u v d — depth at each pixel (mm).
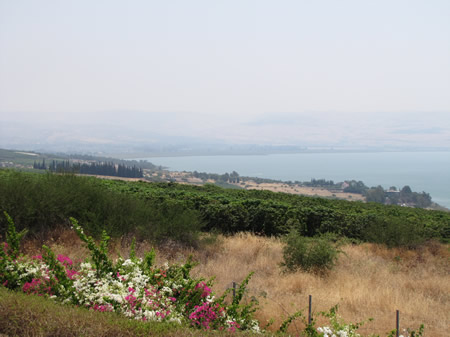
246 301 7520
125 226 11828
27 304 4508
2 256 5695
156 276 5938
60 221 11023
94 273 5734
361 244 16094
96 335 4152
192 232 12758
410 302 9008
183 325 5020
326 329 5676
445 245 16531
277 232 16891
